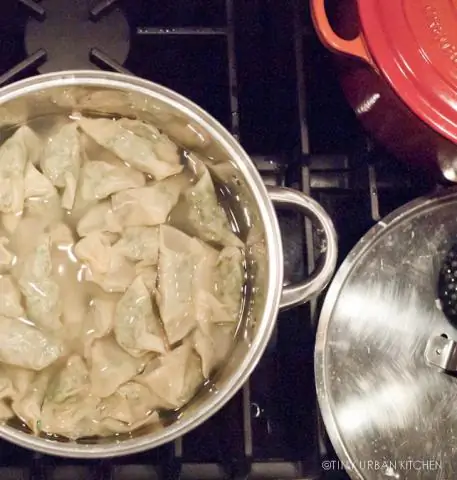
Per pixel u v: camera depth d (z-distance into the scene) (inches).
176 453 23.6
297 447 24.8
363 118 24.2
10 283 22.2
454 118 20.1
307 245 24.8
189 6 25.8
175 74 26.1
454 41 20.0
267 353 25.5
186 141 23.4
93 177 22.9
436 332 25.4
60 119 23.4
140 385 22.7
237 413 24.4
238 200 23.7
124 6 25.2
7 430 20.7
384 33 20.2
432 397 25.2
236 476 23.6
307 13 25.3
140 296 22.4
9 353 22.0
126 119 23.4
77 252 22.4
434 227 25.8
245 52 26.0
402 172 25.8
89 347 22.5
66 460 24.0
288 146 25.8
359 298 25.4
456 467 25.0
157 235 22.9
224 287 23.3
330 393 24.8
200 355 22.9
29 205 22.6
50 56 24.6
